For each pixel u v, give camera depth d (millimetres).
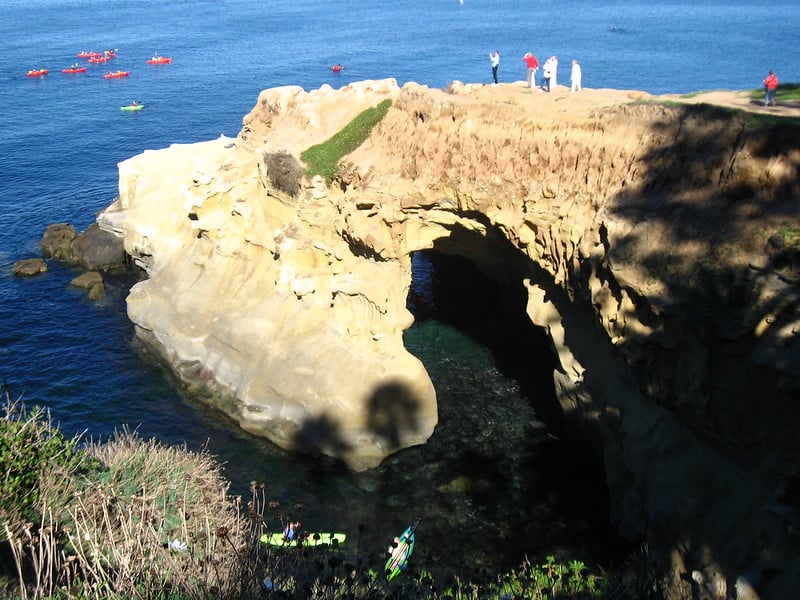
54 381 40531
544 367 40562
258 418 35625
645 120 29141
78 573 17906
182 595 15570
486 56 134625
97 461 23984
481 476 32438
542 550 28062
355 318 36000
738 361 22469
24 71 135625
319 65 132875
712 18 179750
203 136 90188
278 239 38562
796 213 23141
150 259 52156
